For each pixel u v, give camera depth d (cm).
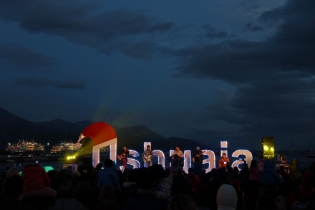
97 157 2756
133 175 740
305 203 860
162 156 2811
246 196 1417
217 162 2925
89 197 1035
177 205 526
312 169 1419
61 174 1352
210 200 1079
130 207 724
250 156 2892
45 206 932
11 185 638
